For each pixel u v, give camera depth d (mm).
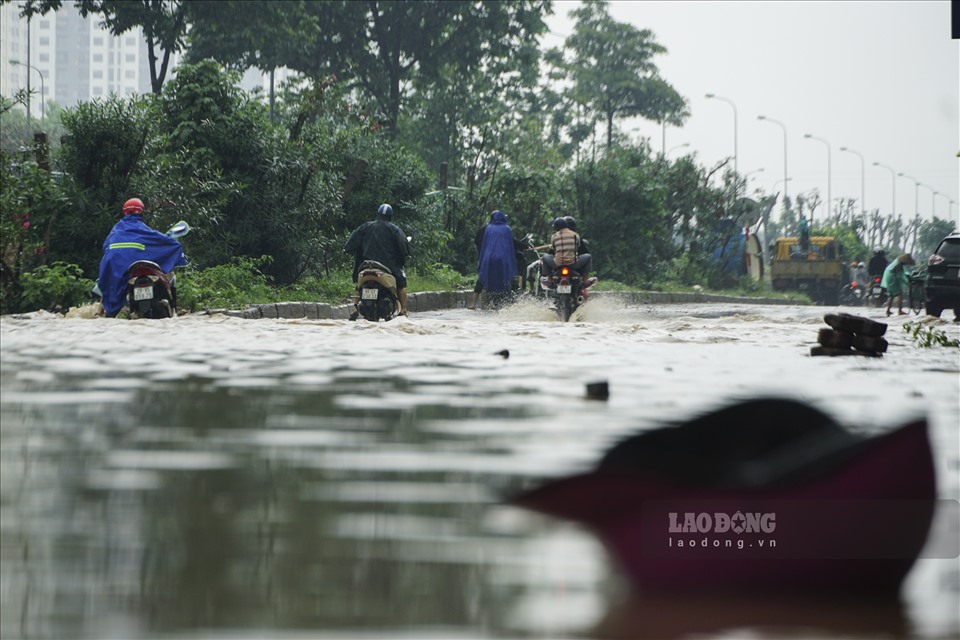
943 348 29500
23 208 46219
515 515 4707
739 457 4898
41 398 14922
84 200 51531
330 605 4891
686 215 118500
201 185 56500
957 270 66125
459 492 7941
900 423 5000
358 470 8969
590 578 5270
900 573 4949
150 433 11367
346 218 73500
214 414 13141
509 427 11969
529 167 96375
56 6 107250
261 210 61656
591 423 12328
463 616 4727
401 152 80000
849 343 25922
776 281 152000
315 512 7168
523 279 68625
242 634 4453
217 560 5785
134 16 108312
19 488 8047
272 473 8805
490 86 154875
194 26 121625
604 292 86000
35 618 4660
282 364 21344
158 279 40781
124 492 7914
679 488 4785
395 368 20672
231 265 56156
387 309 47625
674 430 4840
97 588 5172
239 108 63906
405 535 6402
